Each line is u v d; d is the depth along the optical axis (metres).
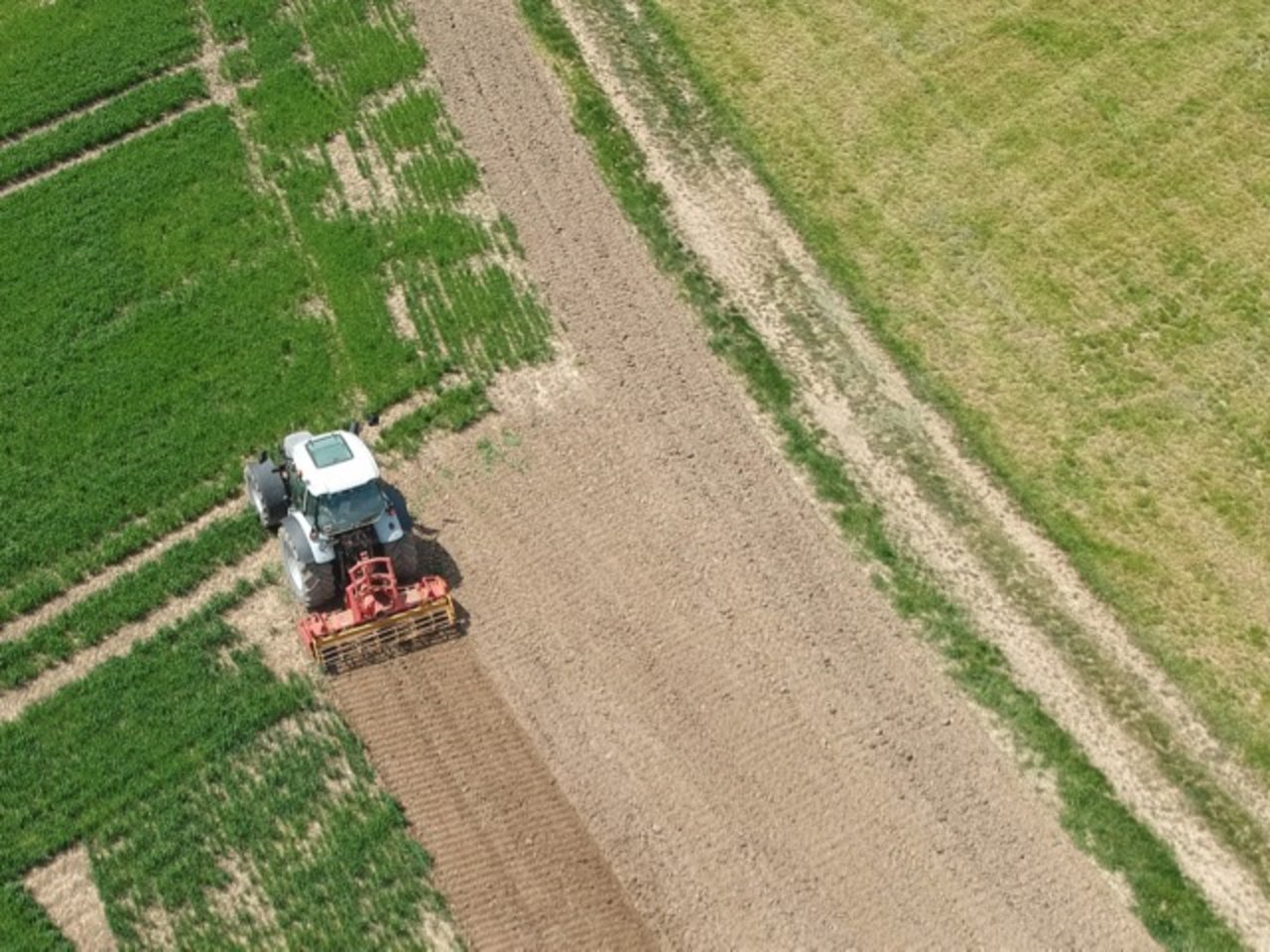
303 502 26.67
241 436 30.78
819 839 24.77
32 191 36.06
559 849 24.47
